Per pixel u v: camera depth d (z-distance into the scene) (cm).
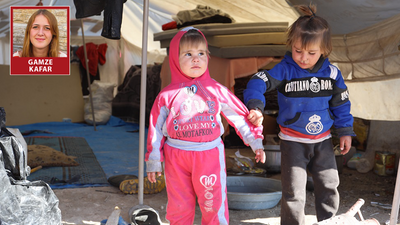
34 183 249
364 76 379
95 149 607
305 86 239
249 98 233
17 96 882
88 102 907
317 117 241
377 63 360
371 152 482
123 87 929
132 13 739
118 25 292
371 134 489
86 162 507
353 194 373
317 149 247
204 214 225
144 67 292
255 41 549
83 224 284
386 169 446
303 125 242
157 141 222
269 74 240
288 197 243
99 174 440
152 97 792
